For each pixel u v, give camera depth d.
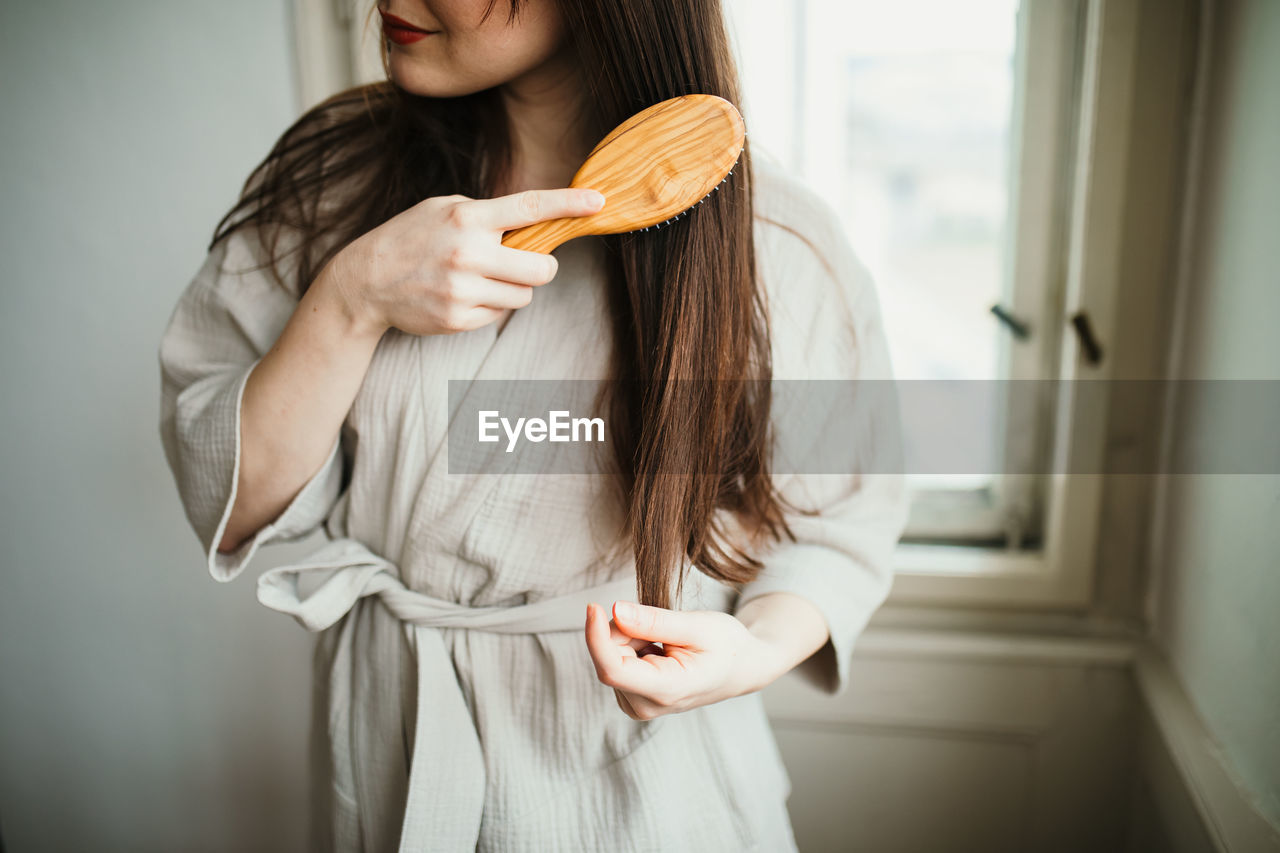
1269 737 0.92
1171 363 1.27
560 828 0.78
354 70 1.29
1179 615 1.22
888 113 1.36
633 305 0.72
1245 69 1.04
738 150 0.66
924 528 1.48
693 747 0.81
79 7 1.29
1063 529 1.37
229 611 1.54
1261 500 0.95
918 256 1.41
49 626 1.57
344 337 0.68
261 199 0.80
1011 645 1.36
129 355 1.42
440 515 0.76
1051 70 1.27
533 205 0.64
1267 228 0.96
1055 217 1.32
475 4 0.65
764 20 1.29
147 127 1.33
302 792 1.62
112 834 1.69
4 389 1.45
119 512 1.50
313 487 0.75
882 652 1.40
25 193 1.37
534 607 0.77
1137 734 1.32
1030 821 1.44
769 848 0.86
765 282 0.82
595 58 0.69
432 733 0.77
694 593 0.80
